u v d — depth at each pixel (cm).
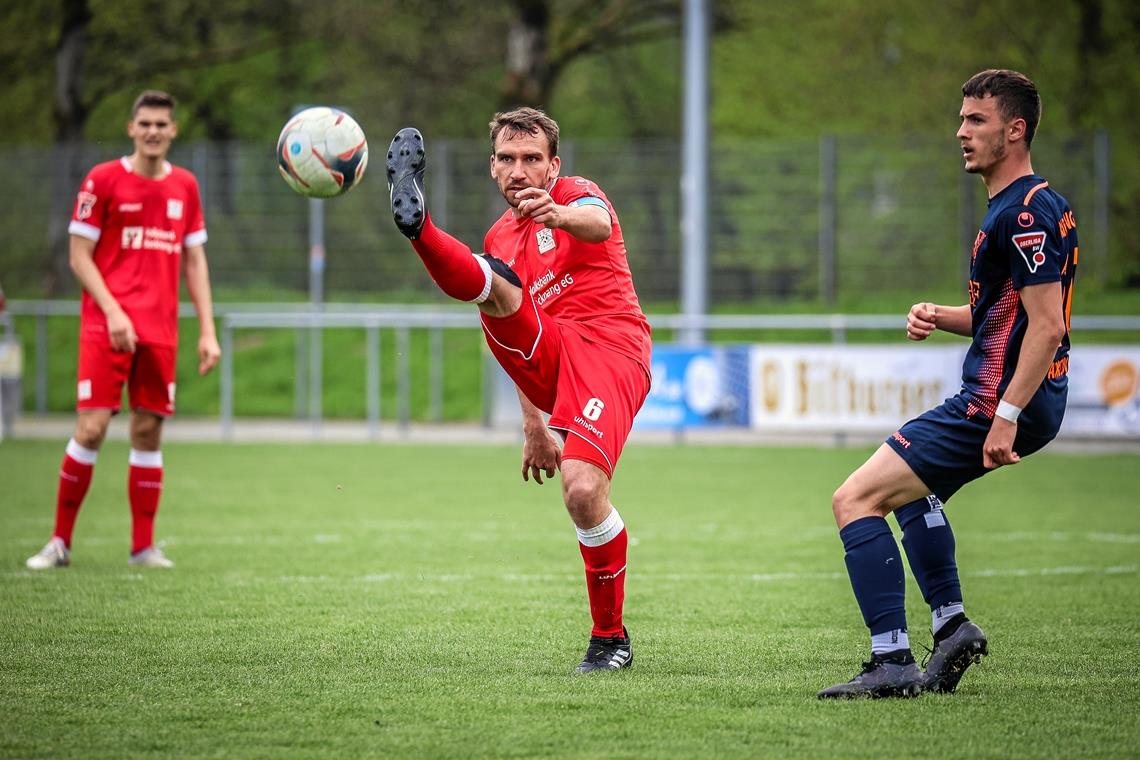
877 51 11300
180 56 10912
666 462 5584
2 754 1411
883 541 1717
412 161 1703
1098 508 4138
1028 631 2180
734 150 8712
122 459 5531
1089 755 1424
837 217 8688
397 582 2644
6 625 2148
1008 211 1648
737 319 6181
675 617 2303
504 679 1783
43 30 10612
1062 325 1623
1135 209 9350
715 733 1502
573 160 8562
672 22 10794
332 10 10012
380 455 5791
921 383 5747
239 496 4272
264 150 8588
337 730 1512
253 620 2211
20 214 8856
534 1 9538
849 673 1839
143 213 2806
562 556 3042
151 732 1501
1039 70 10650
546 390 1880
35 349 8688
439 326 6706
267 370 8612
